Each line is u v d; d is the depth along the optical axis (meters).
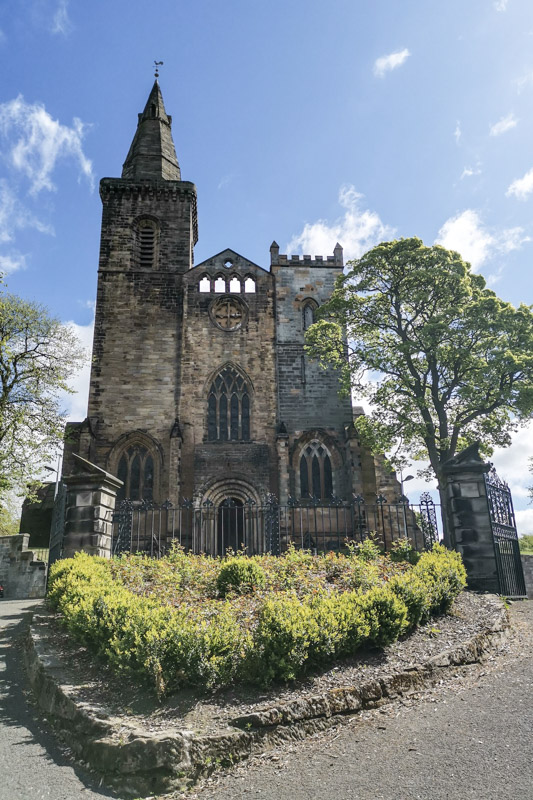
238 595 14.21
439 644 11.36
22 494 32.56
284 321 43.53
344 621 10.55
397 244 33.12
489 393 29.75
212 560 19.20
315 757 7.93
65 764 8.13
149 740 7.66
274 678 9.51
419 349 31.47
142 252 45.84
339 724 8.85
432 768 7.32
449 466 18.30
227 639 9.68
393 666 10.24
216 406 41.44
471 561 17.38
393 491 40.72
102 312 43.00
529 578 24.98
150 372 41.75
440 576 13.78
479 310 30.41
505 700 9.29
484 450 32.41
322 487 39.84
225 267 44.62
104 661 10.84
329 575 15.52
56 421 33.62
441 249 32.75
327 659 10.24
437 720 8.74
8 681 11.69
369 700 9.32
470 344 30.88
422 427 30.80
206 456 39.75
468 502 17.88
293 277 44.78
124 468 39.66
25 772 7.88
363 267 33.88
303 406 41.56
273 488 39.44
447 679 10.45
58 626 13.72
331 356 35.88
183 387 41.28
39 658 11.37
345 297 36.00
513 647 12.34
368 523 37.78
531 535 41.88
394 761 7.60
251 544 37.59
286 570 16.12
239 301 43.81
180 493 38.44
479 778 6.98
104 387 41.06
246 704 8.84
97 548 18.66
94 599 11.81
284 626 9.76
